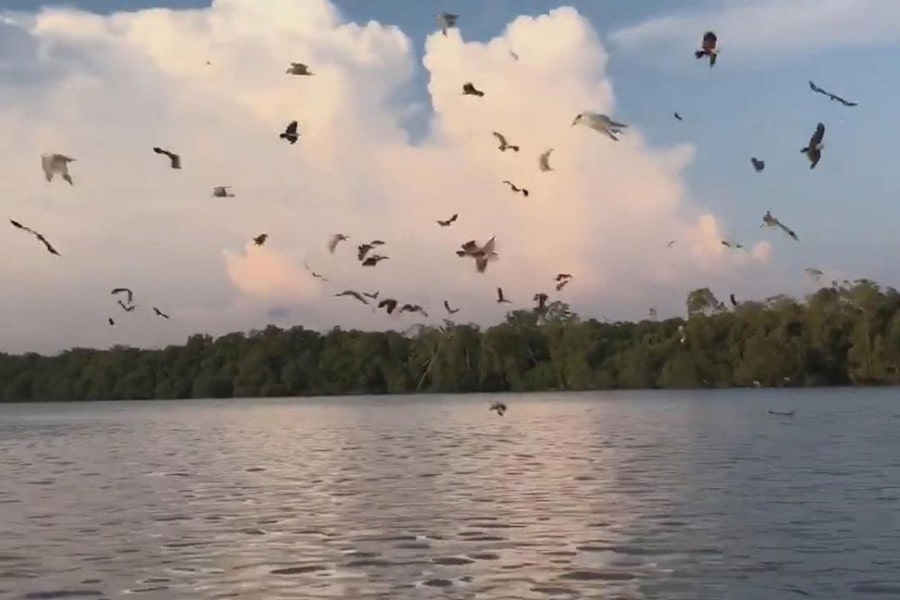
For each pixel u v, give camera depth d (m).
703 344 123.81
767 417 74.56
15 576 20.89
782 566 20.62
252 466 44.81
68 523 27.70
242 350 145.75
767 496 30.33
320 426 78.88
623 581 19.67
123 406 148.00
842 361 119.50
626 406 99.00
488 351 133.50
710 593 18.72
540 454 47.66
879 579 19.50
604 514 27.45
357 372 139.12
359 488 34.69
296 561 21.98
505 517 27.27
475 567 21.05
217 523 27.23
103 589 19.75
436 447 53.91
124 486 37.06
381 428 74.00
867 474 35.69
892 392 108.69
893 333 116.81
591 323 132.38
